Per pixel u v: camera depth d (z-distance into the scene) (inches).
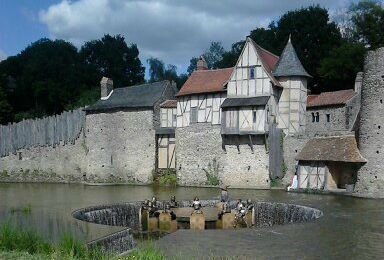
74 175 1427.2
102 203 834.8
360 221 617.9
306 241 511.5
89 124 1393.9
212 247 496.4
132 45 2347.4
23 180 1523.1
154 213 782.5
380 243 496.1
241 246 497.7
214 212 837.8
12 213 696.4
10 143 1558.8
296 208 759.1
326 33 1592.0
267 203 808.9
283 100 1126.4
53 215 674.8
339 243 498.9
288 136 1095.6
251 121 1093.1
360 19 1640.0
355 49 1437.0
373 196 870.4
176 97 1253.1
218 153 1163.9
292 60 1139.9
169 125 1286.9
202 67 1326.3
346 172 979.3
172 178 1230.3
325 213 682.2
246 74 1120.2
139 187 1190.3
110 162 1349.7
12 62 2233.0
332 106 1198.9
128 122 1326.3
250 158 1112.2
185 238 540.4
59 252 398.6
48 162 1482.5
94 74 2148.1
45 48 2155.5
